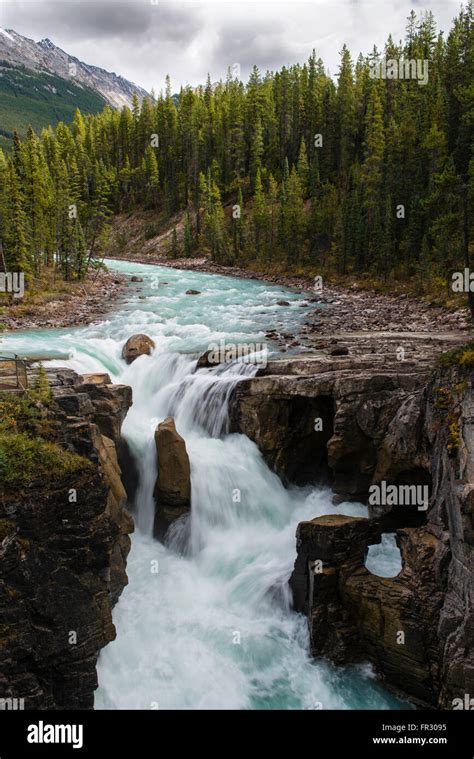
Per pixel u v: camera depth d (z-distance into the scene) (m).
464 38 84.44
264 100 128.50
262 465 23.25
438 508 16.30
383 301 52.97
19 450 14.94
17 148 77.44
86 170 130.62
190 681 15.72
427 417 18.58
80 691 14.41
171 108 150.38
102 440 18.58
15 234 56.03
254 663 16.31
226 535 21.00
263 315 45.31
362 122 104.19
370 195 73.56
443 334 33.84
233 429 24.16
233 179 126.06
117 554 16.98
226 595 18.64
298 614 17.53
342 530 16.73
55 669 14.21
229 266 95.44
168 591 18.62
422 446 19.11
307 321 41.75
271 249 90.19
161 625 17.28
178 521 20.42
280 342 32.78
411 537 16.55
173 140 145.38
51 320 43.22
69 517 14.75
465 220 39.88
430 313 42.78
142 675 15.76
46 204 66.75
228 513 21.41
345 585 16.50
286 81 130.62
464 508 13.40
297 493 23.58
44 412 16.72
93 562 14.95
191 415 25.30
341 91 109.75
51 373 22.06
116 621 16.97
